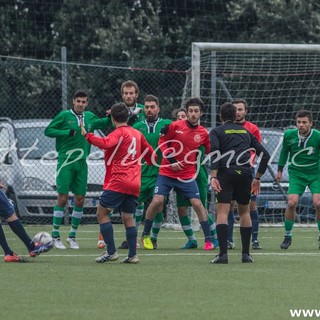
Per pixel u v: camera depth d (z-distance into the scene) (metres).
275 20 86.62
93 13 86.00
